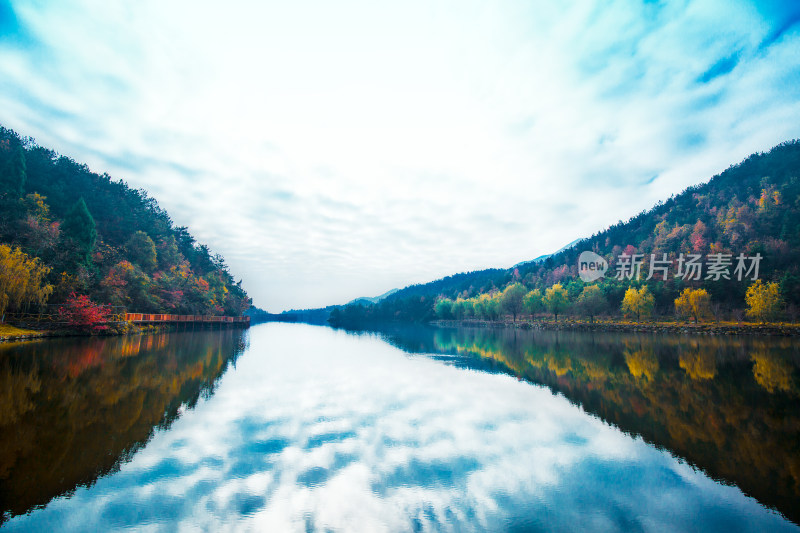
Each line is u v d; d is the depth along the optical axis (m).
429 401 17.16
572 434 12.62
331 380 21.98
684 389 19.44
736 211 131.50
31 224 50.34
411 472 9.60
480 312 127.69
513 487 8.78
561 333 73.50
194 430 12.51
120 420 13.27
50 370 21.61
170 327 67.69
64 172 83.25
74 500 7.85
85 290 48.00
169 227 114.44
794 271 80.25
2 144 72.12
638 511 7.70
